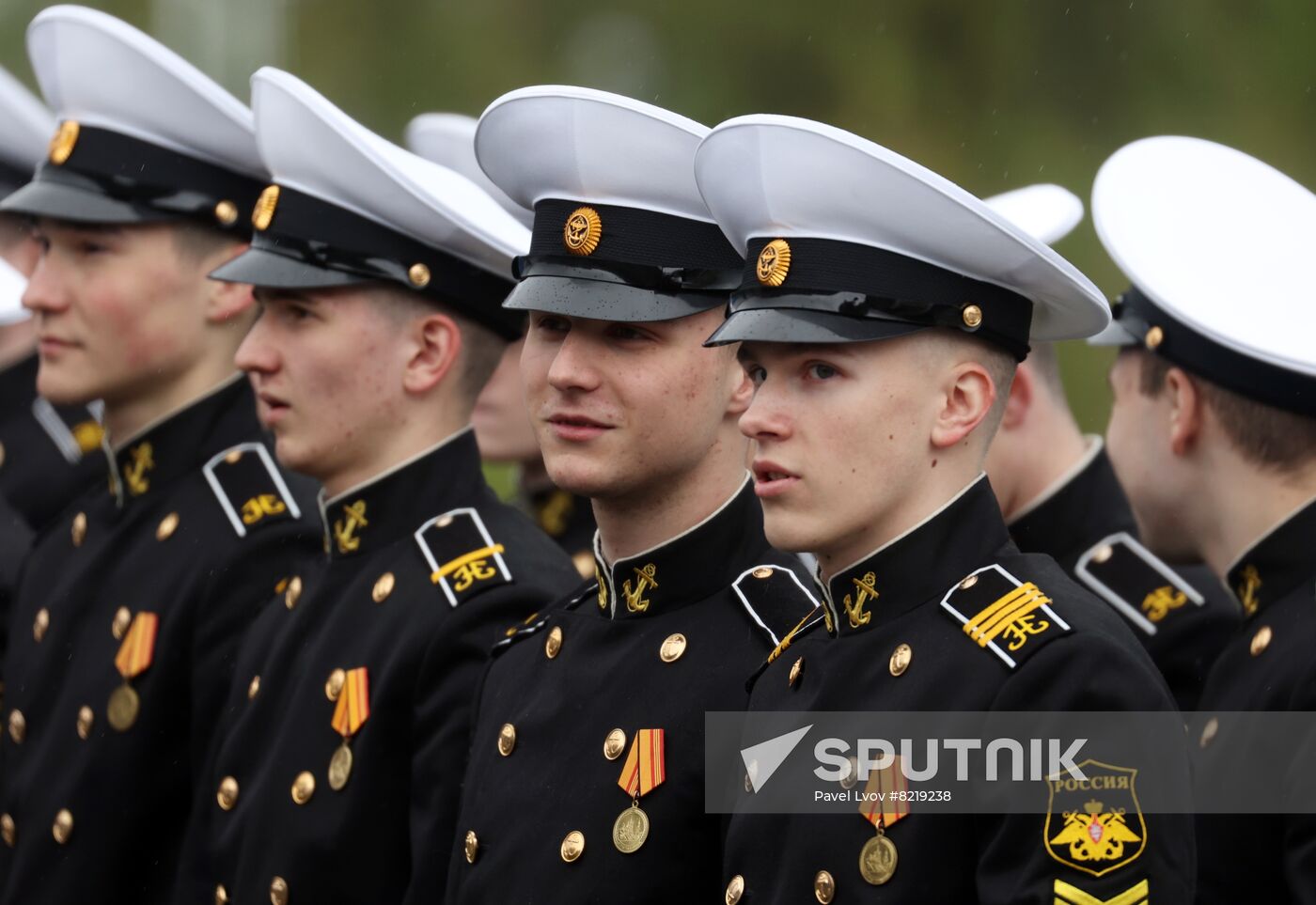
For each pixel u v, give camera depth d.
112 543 16.28
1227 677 12.48
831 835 10.11
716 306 11.65
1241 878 11.86
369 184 13.90
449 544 13.83
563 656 12.27
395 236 14.05
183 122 16.09
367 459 14.21
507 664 12.66
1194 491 13.20
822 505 10.32
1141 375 13.69
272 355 14.08
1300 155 37.28
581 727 11.82
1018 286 10.53
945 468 10.53
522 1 45.97
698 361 11.69
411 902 12.73
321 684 13.66
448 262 14.17
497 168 12.31
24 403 22.84
